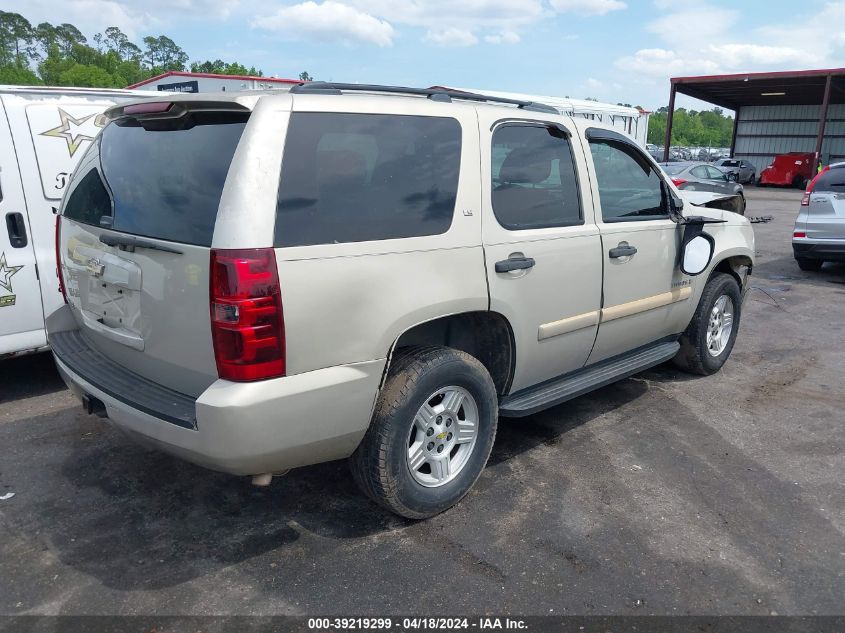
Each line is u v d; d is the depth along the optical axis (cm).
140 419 283
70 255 351
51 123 499
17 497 357
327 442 289
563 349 399
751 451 422
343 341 282
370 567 302
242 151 262
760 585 294
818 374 568
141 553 311
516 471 393
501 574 299
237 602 279
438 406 333
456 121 333
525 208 364
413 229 307
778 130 4331
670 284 475
